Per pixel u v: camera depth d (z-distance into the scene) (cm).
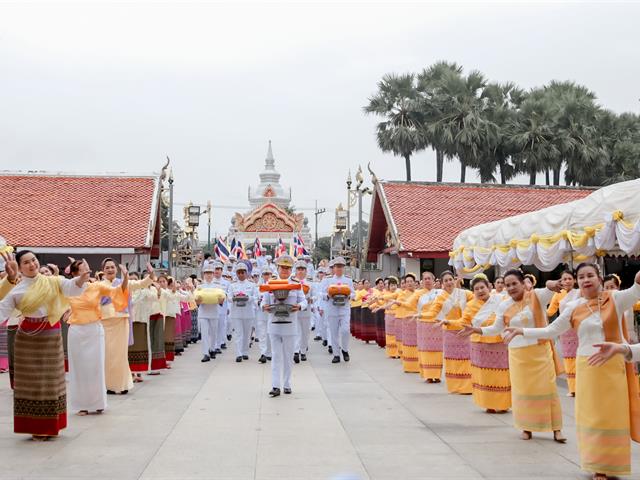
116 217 3159
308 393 1300
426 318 1292
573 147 4425
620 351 666
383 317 2175
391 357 1898
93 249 2962
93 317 1088
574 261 1538
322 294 1864
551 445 888
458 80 4762
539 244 1553
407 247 3167
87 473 770
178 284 2025
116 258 3091
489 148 4569
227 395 1277
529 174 4600
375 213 3644
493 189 3638
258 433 963
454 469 782
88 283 1092
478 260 1936
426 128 4781
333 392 1311
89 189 3350
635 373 729
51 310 913
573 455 838
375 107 4941
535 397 903
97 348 1088
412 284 1625
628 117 4828
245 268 1859
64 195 3300
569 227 1430
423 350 1430
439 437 938
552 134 4472
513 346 917
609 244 1281
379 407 1156
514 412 927
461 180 4738
